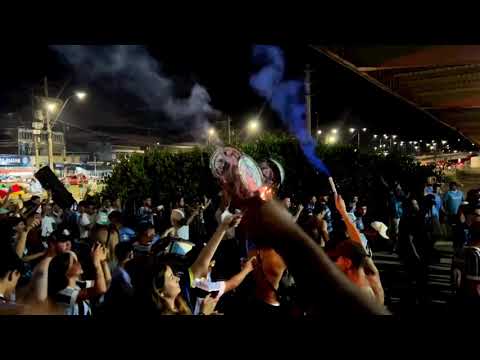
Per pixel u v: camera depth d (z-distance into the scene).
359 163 15.12
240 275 2.92
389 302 7.02
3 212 6.70
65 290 2.84
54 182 5.61
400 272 9.52
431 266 10.00
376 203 14.91
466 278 3.95
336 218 9.64
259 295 2.29
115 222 6.78
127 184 16.11
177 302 2.25
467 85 7.37
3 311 1.57
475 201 8.09
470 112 11.79
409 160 16.55
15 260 2.35
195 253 3.14
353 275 2.27
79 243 4.93
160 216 11.86
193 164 15.46
